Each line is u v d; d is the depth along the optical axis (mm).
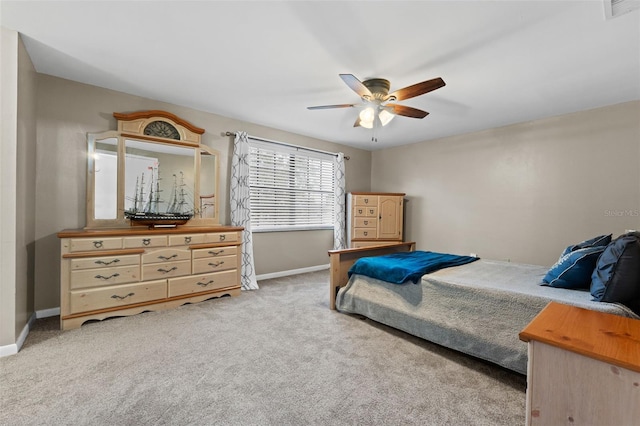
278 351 2117
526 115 3611
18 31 2031
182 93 3119
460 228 4555
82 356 2000
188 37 2086
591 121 3357
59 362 1918
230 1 1709
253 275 3930
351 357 2049
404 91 2297
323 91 3021
